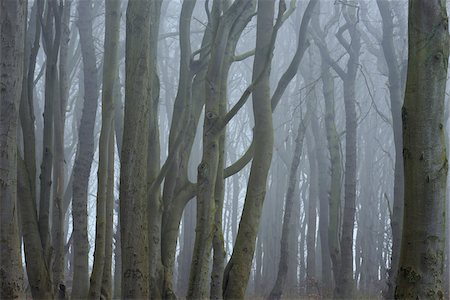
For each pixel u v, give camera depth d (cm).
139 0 855
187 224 3344
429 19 597
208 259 941
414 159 591
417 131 591
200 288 898
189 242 3325
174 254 1069
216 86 909
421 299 577
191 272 897
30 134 1005
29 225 986
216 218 989
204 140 900
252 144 1020
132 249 831
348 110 1964
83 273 1290
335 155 1984
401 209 1744
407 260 588
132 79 850
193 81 1110
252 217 895
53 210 1322
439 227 584
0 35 815
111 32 1136
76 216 1326
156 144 1073
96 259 1095
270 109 928
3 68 813
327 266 2359
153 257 1017
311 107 2148
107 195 1230
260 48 948
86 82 1445
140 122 848
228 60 964
